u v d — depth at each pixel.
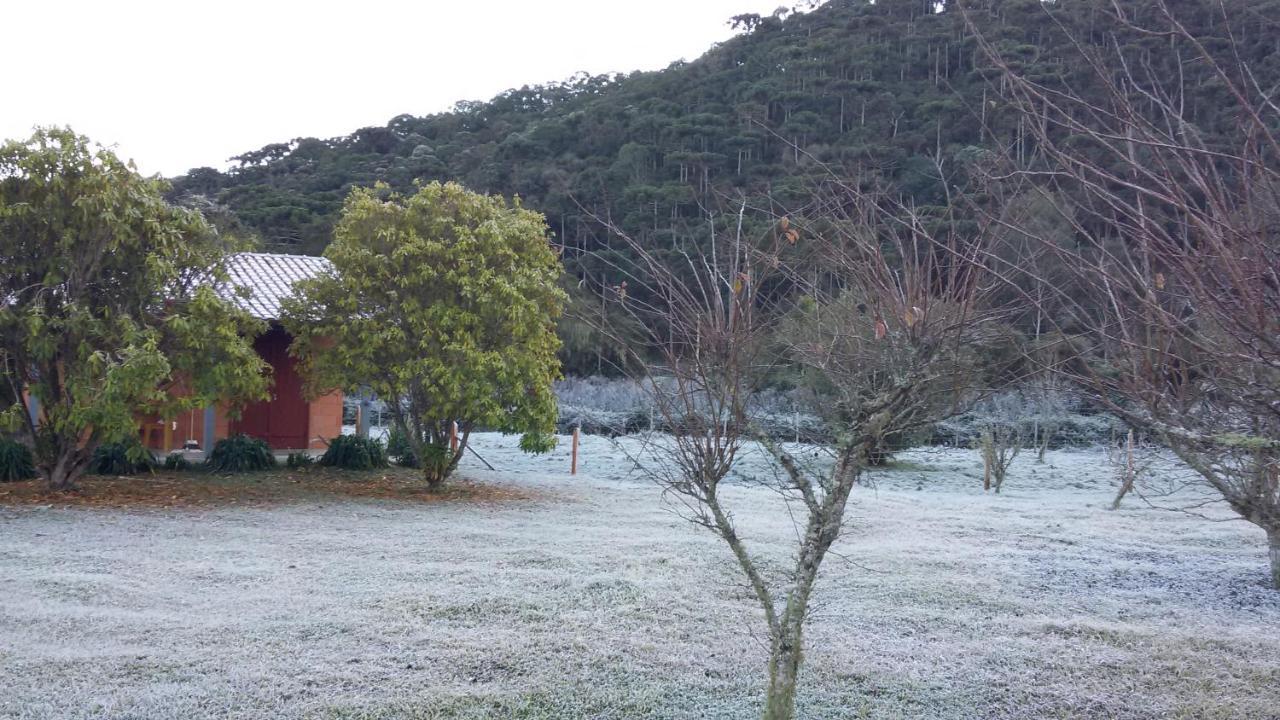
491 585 7.79
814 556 4.18
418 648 6.06
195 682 5.36
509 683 5.50
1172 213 3.47
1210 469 4.60
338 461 16.81
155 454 17.03
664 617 6.96
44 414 13.12
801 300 4.85
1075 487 19.22
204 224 13.84
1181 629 7.07
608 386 32.53
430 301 14.19
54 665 5.56
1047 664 6.10
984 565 9.30
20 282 12.80
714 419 4.49
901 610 7.38
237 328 13.74
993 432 23.23
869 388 4.30
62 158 12.50
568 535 10.54
